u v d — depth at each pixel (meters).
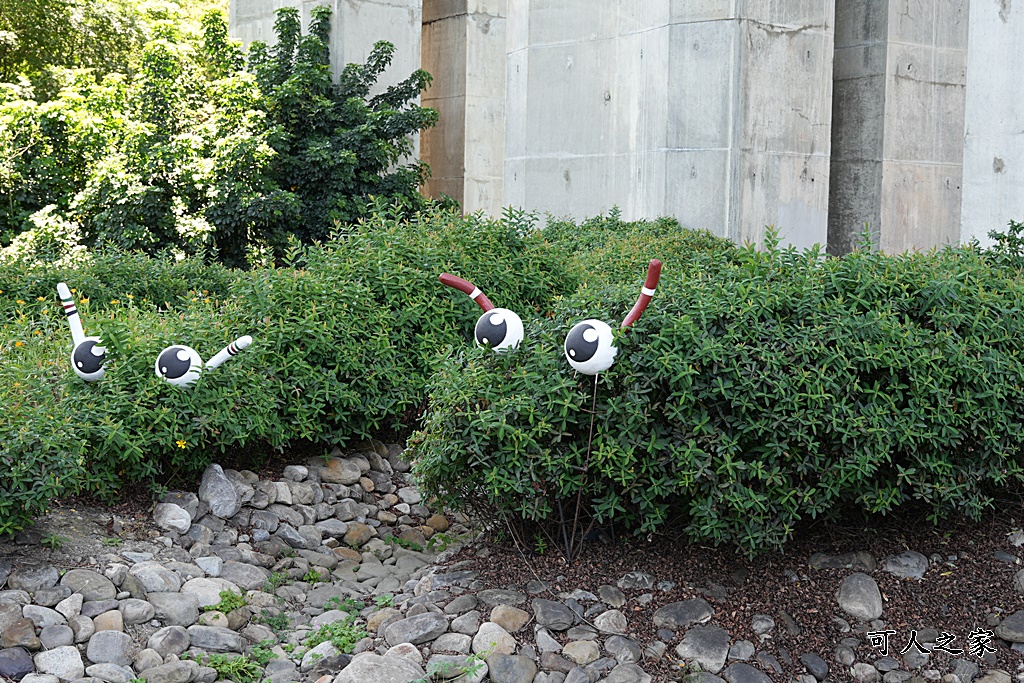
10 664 3.69
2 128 13.14
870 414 4.16
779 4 11.92
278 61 13.72
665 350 4.13
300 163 13.16
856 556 4.45
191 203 12.76
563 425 4.20
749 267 4.59
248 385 5.45
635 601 4.23
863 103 13.77
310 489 5.46
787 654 4.00
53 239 12.12
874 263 4.69
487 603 4.24
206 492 5.09
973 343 4.43
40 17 19.42
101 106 13.52
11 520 4.18
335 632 4.21
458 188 17.45
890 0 13.40
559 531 4.57
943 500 4.35
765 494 4.13
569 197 13.26
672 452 4.08
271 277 6.09
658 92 12.08
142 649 3.93
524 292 6.92
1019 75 6.78
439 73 17.77
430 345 6.23
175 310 8.48
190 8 23.38
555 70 13.24
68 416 4.80
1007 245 6.73
